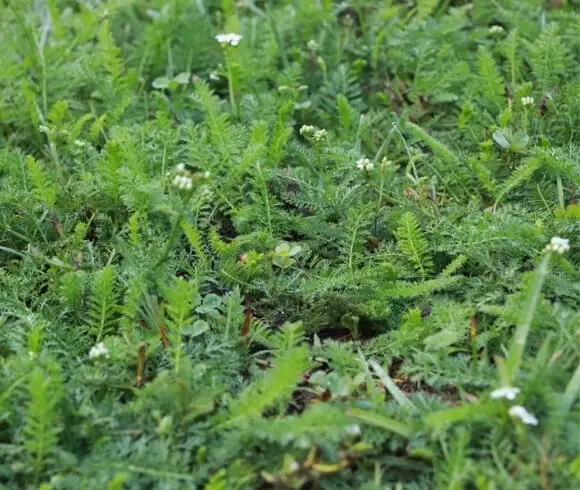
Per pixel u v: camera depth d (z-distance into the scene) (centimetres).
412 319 137
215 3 179
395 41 167
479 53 158
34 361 131
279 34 168
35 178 145
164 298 140
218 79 163
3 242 148
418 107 162
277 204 147
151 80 169
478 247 142
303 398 135
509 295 137
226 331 136
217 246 144
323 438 126
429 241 145
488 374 132
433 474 128
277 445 128
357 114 159
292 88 161
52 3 168
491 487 122
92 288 139
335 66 168
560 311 134
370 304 140
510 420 127
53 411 128
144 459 126
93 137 158
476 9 172
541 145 152
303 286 141
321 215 147
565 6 170
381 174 147
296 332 140
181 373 131
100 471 126
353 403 130
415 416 130
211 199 148
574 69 160
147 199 146
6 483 127
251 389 131
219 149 150
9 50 166
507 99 159
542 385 128
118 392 133
